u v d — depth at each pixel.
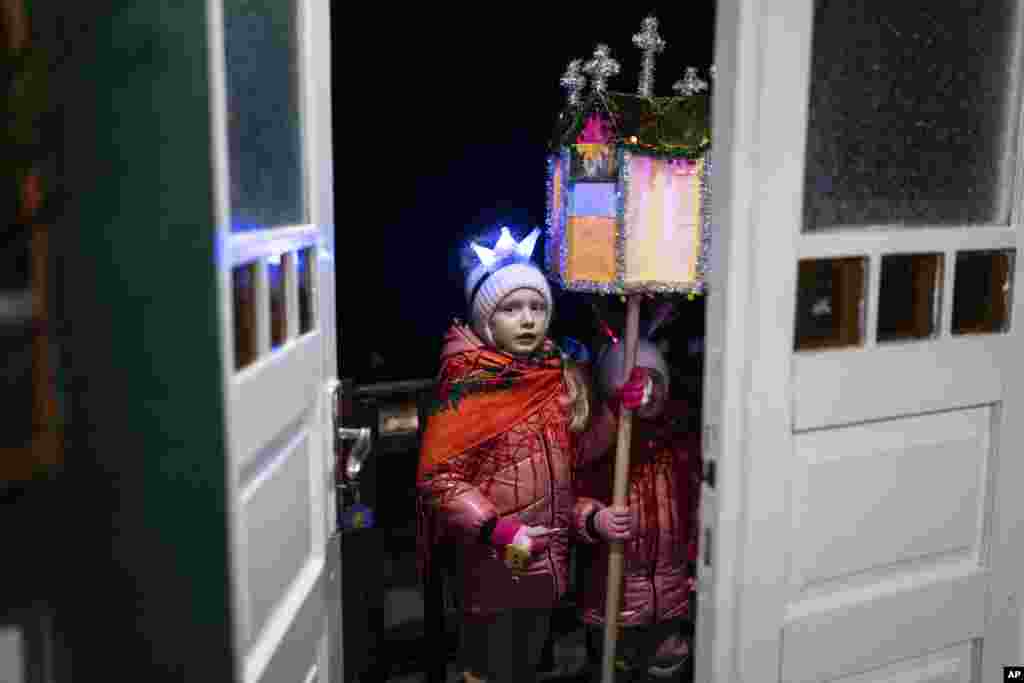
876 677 1.82
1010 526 1.86
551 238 2.14
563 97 3.52
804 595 1.71
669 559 2.23
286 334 1.50
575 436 2.26
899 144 1.66
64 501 0.95
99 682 0.98
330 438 1.71
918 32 1.65
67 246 0.93
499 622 2.16
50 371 0.93
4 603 0.93
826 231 1.62
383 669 2.52
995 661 1.92
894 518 1.76
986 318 1.79
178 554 0.99
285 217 1.52
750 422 1.58
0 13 0.88
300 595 1.52
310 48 1.63
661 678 2.30
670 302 2.30
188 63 0.93
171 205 0.94
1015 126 1.75
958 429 1.80
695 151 1.95
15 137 0.90
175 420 0.97
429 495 2.13
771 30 1.47
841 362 1.63
